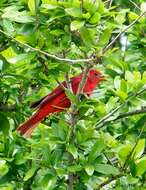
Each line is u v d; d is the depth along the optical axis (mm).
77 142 8977
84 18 8852
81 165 8773
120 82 9586
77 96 8867
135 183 9125
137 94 9367
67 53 9656
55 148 8914
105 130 10922
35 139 9867
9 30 9391
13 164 9406
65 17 9086
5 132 9859
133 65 11625
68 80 9297
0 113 10039
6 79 9945
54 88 10594
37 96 10219
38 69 9586
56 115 10383
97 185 9305
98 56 8750
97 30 8906
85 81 8969
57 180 9148
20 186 9484
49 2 8945
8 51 10555
